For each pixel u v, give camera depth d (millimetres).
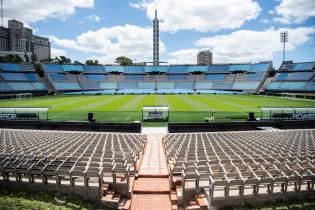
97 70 135750
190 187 12680
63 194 12734
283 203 11953
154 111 40531
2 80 103000
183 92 112625
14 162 14758
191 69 139500
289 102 72812
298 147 20281
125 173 13695
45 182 13094
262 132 29891
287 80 110812
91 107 58750
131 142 22281
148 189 14133
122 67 140625
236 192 12344
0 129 35344
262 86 116938
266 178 11836
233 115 43469
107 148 19094
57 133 29000
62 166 13648
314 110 39344
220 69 136500
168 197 13633
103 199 12250
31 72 117875
